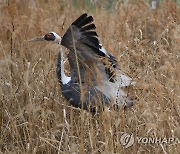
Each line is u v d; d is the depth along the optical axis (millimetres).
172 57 11562
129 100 10398
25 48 12508
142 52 12055
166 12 14602
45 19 13398
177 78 10508
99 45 9969
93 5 15484
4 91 10938
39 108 10102
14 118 10164
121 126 9945
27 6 13898
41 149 9734
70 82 10930
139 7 14648
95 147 9398
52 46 11781
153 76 10961
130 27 14273
